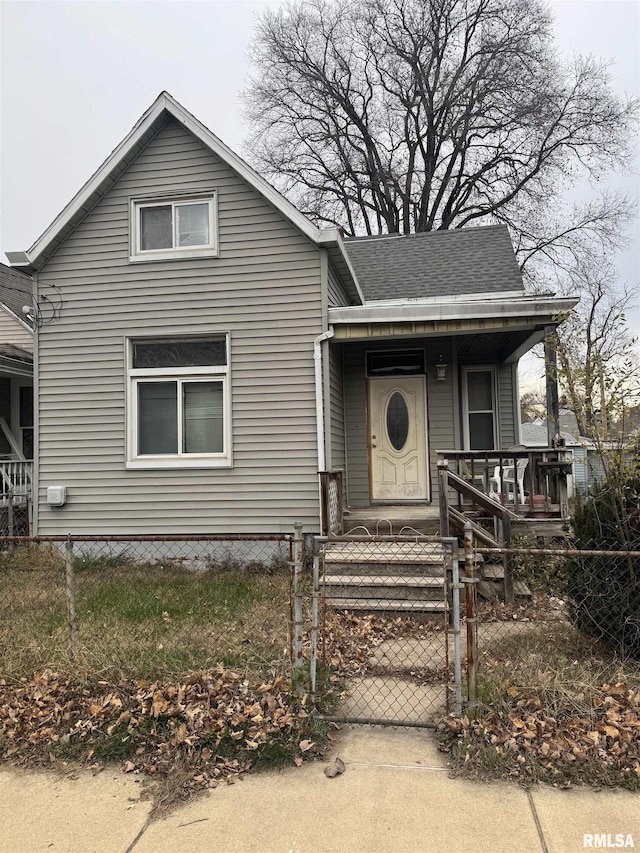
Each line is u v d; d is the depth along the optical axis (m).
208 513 8.61
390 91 26.20
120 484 8.83
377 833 2.70
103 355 8.95
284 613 5.74
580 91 22.88
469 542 3.66
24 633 5.20
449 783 3.07
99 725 3.67
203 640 4.96
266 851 2.61
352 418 10.06
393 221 26.75
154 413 8.90
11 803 3.03
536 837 2.65
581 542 4.64
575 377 4.84
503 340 9.66
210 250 8.72
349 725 3.70
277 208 8.41
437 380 9.87
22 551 8.88
